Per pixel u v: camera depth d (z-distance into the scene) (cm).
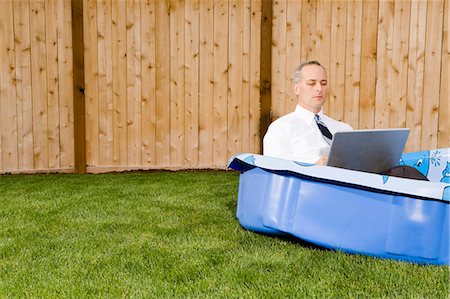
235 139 498
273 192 222
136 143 491
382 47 489
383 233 194
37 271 188
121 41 482
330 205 205
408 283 171
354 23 487
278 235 233
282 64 491
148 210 300
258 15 490
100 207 309
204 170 492
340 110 493
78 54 469
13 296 163
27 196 347
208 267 191
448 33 488
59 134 480
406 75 491
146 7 482
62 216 283
